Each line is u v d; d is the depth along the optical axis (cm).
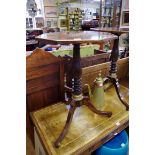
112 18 302
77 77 93
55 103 128
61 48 193
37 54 107
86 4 479
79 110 118
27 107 117
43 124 105
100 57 176
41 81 116
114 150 100
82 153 89
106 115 111
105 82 129
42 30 423
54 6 506
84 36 84
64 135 92
